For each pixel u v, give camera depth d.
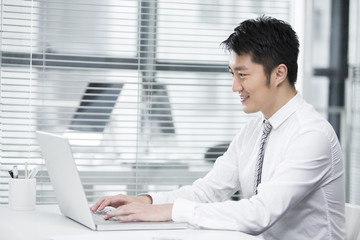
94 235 1.87
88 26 3.65
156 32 3.74
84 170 3.66
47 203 3.62
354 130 4.07
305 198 2.23
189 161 3.82
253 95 2.25
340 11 4.02
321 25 4.00
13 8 3.54
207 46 3.82
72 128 3.65
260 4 3.89
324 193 2.23
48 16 3.60
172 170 3.79
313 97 4.01
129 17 3.70
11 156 3.56
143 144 3.75
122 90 3.71
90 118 3.68
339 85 4.04
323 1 3.99
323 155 2.17
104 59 3.68
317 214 2.25
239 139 2.58
